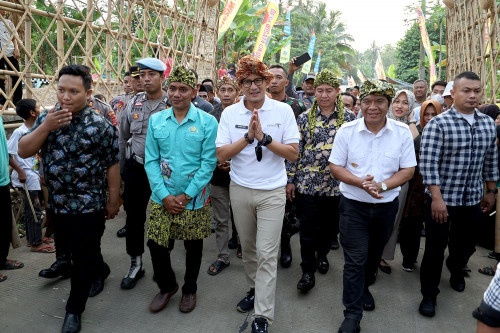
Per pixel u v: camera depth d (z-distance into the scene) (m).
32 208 3.98
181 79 2.77
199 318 2.96
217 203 3.71
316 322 2.96
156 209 2.91
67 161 2.64
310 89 5.63
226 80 4.05
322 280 3.64
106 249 4.20
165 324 2.88
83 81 2.59
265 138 2.65
